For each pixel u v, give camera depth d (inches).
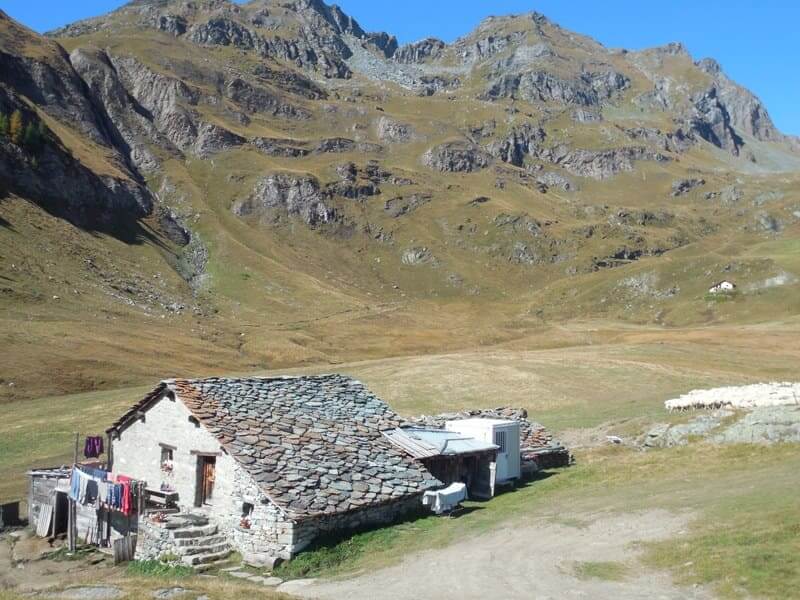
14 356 3346.5
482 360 3821.4
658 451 1553.9
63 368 3363.7
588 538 959.6
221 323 5728.3
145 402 1251.8
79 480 1214.9
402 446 1263.5
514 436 1450.5
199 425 1152.2
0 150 6510.8
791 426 1439.5
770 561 763.4
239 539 1016.9
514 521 1094.4
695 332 5585.6
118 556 1082.1
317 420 1270.9
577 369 3469.5
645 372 3380.9
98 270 5885.8
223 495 1075.3
